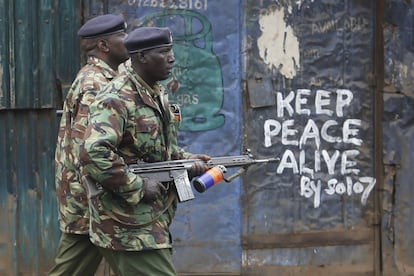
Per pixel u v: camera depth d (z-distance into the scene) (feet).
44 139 33.63
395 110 36.73
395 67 36.68
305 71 36.11
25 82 33.17
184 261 35.22
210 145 35.27
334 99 36.50
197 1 34.83
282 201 36.04
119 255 22.66
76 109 26.27
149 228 22.52
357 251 36.81
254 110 35.63
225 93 35.27
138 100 22.34
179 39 34.76
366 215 36.99
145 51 22.34
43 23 33.19
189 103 34.99
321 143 36.45
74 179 26.27
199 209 35.24
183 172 23.12
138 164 22.65
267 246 35.94
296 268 36.29
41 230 33.81
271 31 35.63
